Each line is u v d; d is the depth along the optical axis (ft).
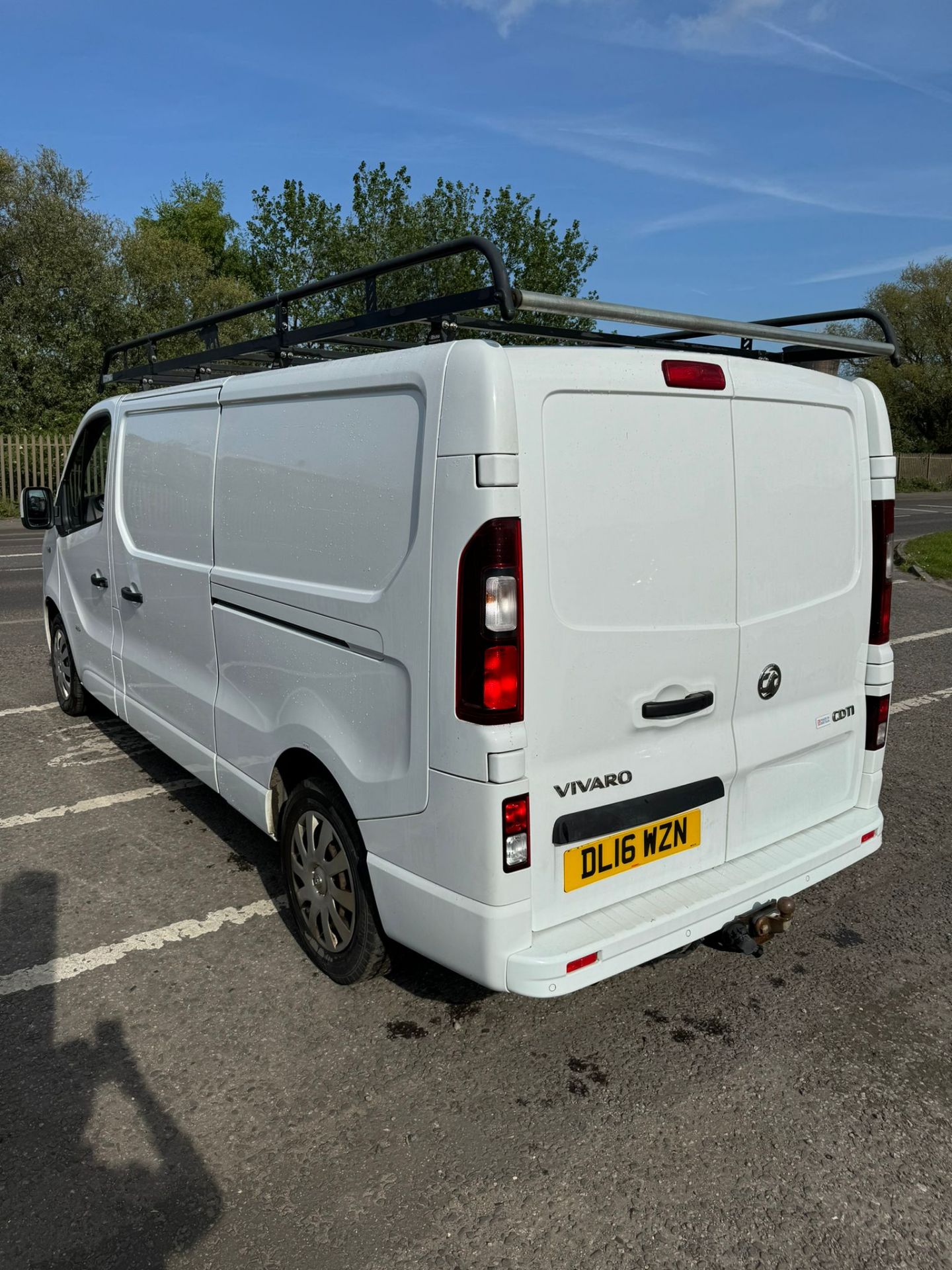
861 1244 7.50
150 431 14.57
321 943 11.05
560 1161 8.33
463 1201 7.89
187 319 97.19
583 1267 7.27
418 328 17.80
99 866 14.01
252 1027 10.21
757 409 9.73
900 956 11.74
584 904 8.88
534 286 65.00
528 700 8.11
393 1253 7.39
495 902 8.24
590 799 8.73
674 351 9.03
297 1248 7.44
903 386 163.43
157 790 16.92
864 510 11.23
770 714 10.36
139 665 15.69
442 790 8.43
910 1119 8.89
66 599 19.47
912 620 34.30
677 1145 8.53
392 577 8.80
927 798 16.78
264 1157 8.39
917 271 166.20
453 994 10.86
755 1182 8.11
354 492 9.36
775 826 10.75
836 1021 10.41
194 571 13.05
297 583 10.47
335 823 10.34
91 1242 7.49
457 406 7.89
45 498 18.98
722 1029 10.25
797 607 10.42
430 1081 9.38
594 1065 9.64
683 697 9.34
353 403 9.37
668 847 9.53
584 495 8.29
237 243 171.42
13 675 24.62
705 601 9.40
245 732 12.05
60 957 11.57
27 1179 8.11
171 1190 8.02
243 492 11.60
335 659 9.82
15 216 83.25
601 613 8.53
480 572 7.80
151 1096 9.14
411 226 63.16
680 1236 7.55
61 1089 9.22
